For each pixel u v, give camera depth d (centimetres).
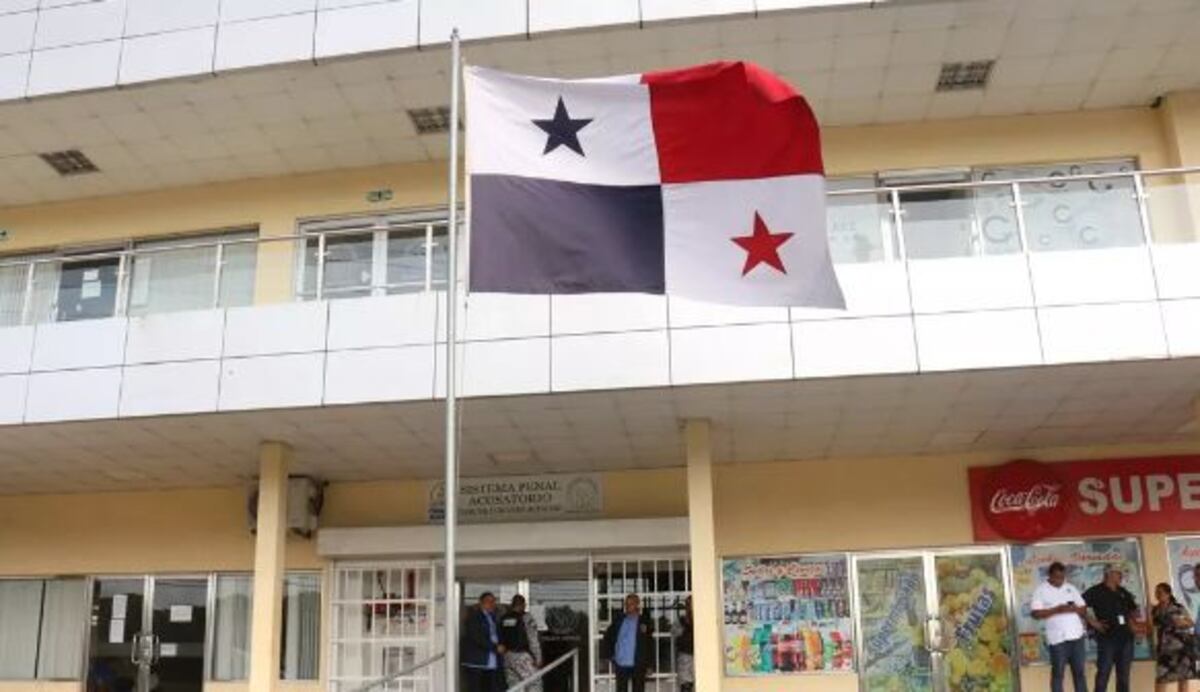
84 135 1420
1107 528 1336
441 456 1373
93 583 1556
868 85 1317
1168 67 1289
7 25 1369
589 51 1265
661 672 1380
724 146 836
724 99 842
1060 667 1214
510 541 1390
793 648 1366
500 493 1455
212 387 1166
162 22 1324
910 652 1349
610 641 1352
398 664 1441
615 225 816
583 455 1373
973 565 1362
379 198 1470
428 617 1449
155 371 1184
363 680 1440
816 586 1378
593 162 826
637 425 1238
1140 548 1335
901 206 1118
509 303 1126
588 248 807
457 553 1405
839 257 1111
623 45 1253
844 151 1391
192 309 1253
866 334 1073
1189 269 1060
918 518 1371
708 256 817
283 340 1164
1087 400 1169
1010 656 1333
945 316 1069
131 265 1294
